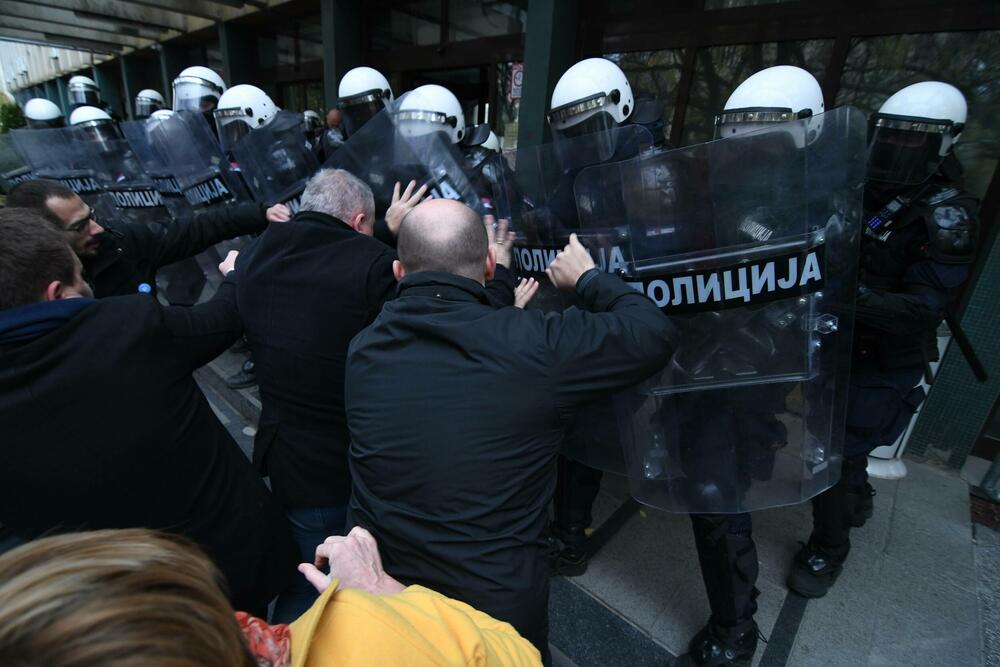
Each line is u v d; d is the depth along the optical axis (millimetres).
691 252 1079
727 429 1228
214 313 1167
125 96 9992
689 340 1144
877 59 2322
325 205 1336
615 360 875
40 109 3992
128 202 3133
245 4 5410
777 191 998
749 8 2615
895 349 1493
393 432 904
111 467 912
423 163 1801
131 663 285
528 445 891
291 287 1264
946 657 1559
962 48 2115
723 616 1430
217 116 2557
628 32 3068
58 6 5793
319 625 512
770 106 1168
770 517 2145
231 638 368
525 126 3355
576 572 1858
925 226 1328
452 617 600
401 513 914
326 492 1392
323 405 1327
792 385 1164
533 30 3186
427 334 914
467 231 1001
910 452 2590
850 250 1035
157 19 6625
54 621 286
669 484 1324
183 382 1040
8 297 861
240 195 2629
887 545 1999
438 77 4605
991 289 2236
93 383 880
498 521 896
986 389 2336
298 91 6020
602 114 1513
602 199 1185
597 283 1052
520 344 878
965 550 1980
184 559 383
